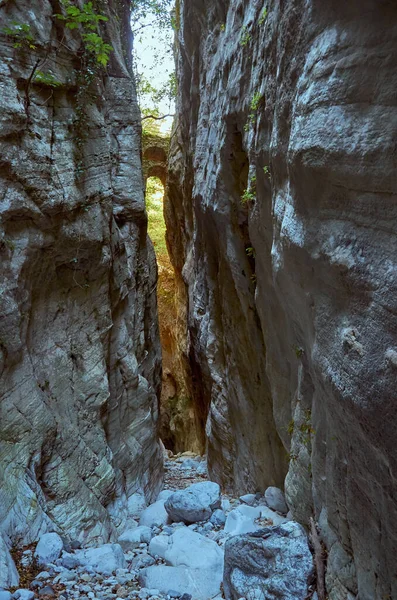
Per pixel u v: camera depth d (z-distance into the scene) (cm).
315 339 358
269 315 597
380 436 261
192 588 461
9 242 505
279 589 405
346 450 337
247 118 618
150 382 1035
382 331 251
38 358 585
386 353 245
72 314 648
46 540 475
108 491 655
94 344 679
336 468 369
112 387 759
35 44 523
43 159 539
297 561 414
